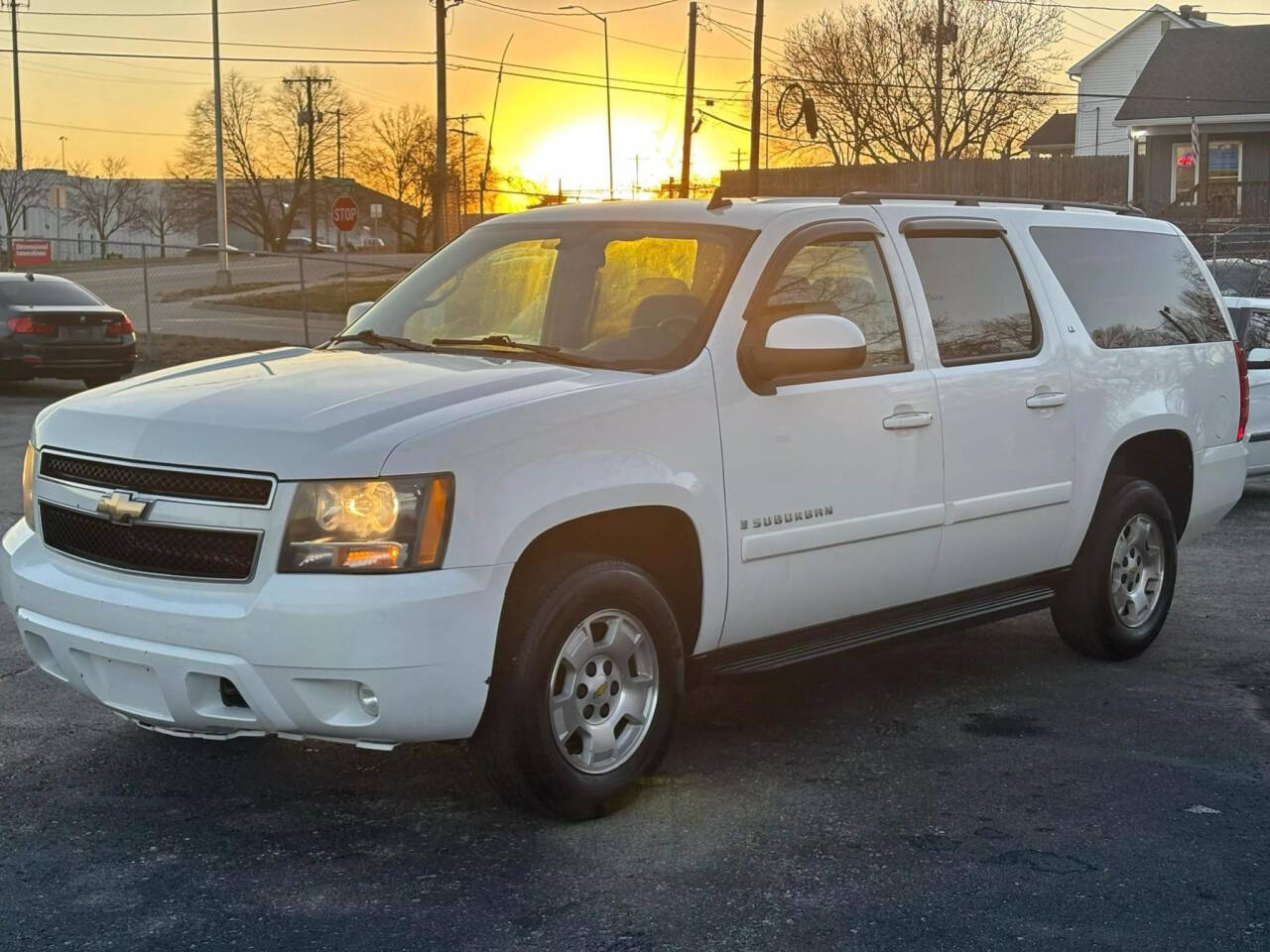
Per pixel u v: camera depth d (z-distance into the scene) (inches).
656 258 208.2
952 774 201.9
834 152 2418.8
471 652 164.1
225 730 172.1
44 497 184.4
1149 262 273.4
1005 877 166.4
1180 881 165.9
